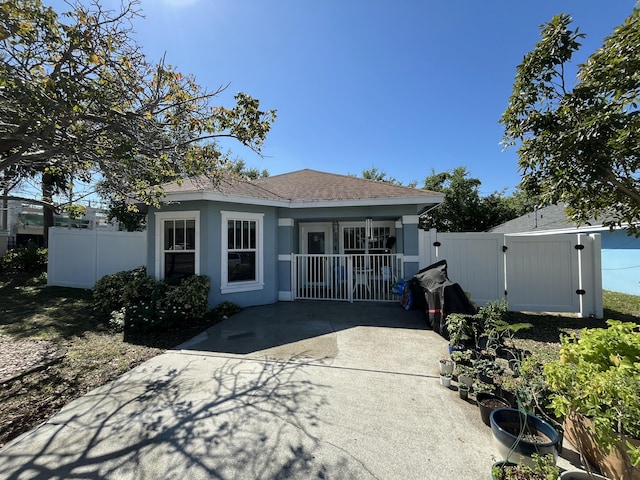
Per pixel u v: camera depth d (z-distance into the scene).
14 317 7.14
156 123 4.04
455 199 20.19
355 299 8.87
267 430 2.80
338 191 9.51
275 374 4.00
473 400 3.35
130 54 3.71
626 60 3.26
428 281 6.41
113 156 3.75
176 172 4.90
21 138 3.21
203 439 2.67
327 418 2.99
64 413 3.11
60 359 4.61
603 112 3.43
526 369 2.60
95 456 2.46
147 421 2.94
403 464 2.38
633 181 3.87
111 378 3.95
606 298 9.77
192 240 7.76
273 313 7.38
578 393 2.00
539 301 7.36
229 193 7.71
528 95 4.11
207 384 3.73
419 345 5.08
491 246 7.66
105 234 10.40
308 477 2.25
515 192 22.78
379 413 3.09
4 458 2.45
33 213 19.41
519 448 2.26
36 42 2.96
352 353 4.74
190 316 6.51
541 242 7.38
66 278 10.74
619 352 2.33
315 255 9.12
